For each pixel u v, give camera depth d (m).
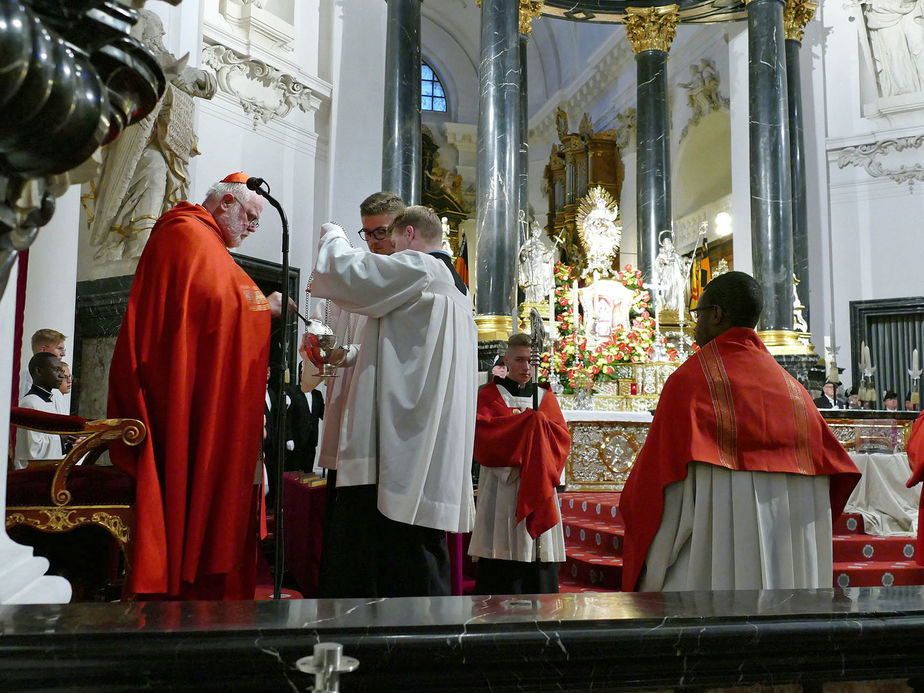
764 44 11.55
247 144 10.33
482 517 4.50
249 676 1.43
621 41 17.31
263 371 2.92
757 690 1.68
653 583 2.71
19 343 4.41
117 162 5.48
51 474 2.74
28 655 1.38
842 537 6.20
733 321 2.86
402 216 3.19
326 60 11.54
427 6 20.83
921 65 13.18
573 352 10.09
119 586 3.27
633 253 17.53
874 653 1.70
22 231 1.33
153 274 2.85
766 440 2.62
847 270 13.47
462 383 2.94
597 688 1.58
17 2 1.14
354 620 1.56
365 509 2.83
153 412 2.76
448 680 1.51
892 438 7.41
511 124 10.06
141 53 1.44
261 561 6.04
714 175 17.52
